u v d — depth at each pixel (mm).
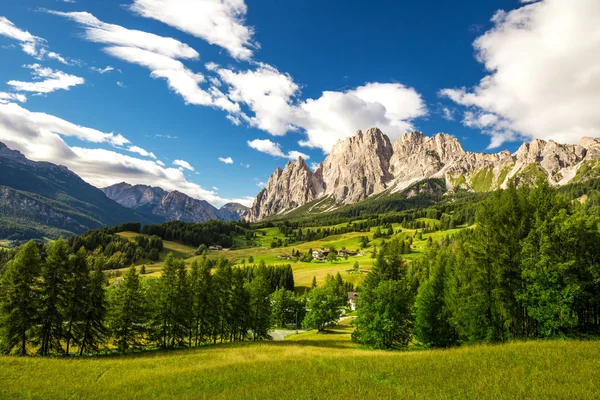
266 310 73250
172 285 59188
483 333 38688
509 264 37375
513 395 19016
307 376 27344
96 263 52969
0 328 44375
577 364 23234
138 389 28156
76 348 56219
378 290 52375
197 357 43781
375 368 27969
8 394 27609
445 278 53031
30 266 46281
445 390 20875
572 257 34469
